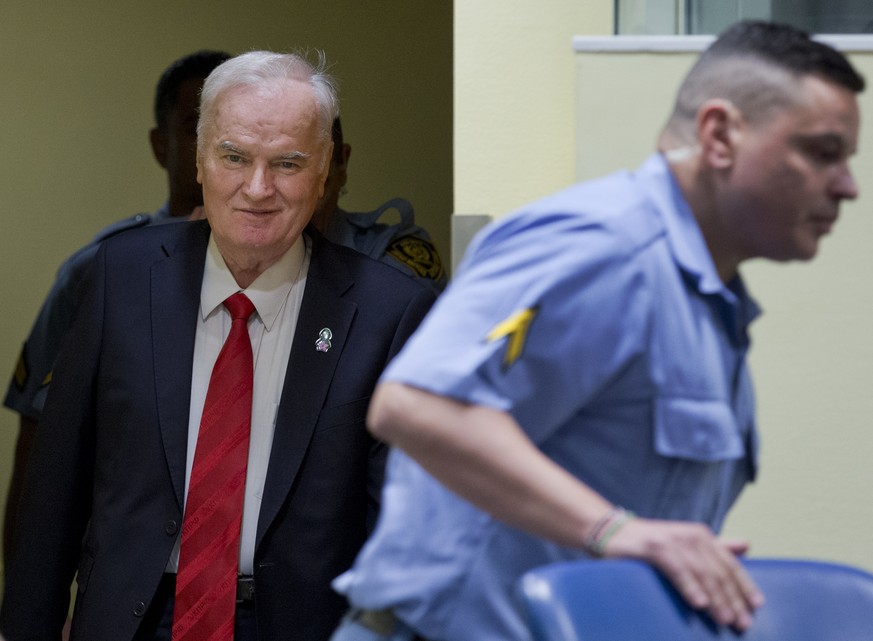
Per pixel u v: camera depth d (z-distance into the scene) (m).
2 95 15.33
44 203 15.41
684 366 4.17
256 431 6.59
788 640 3.82
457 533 4.29
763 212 4.25
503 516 3.94
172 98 9.24
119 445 6.54
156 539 6.41
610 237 4.05
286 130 6.57
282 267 6.76
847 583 3.96
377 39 15.66
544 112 6.58
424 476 4.39
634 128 6.06
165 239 6.92
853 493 6.07
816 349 6.04
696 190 4.27
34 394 9.03
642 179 4.32
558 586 3.54
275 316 6.73
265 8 15.53
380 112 15.70
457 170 6.62
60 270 9.07
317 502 6.47
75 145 15.40
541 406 4.04
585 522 3.82
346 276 6.82
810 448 6.07
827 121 4.18
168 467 6.47
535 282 3.97
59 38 15.35
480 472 3.91
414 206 15.72
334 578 6.45
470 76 6.61
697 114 4.27
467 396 3.90
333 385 6.59
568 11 6.55
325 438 6.52
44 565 6.68
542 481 3.86
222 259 6.77
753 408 4.64
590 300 3.99
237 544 6.44
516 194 6.60
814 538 6.09
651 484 4.23
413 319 6.76
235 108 6.56
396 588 4.34
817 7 6.26
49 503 6.68
